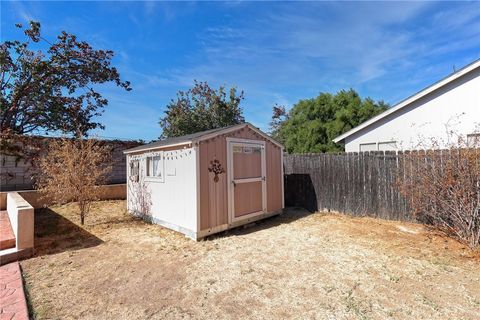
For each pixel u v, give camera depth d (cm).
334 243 511
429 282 342
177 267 408
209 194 573
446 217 529
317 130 1642
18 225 450
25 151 927
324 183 820
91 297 320
